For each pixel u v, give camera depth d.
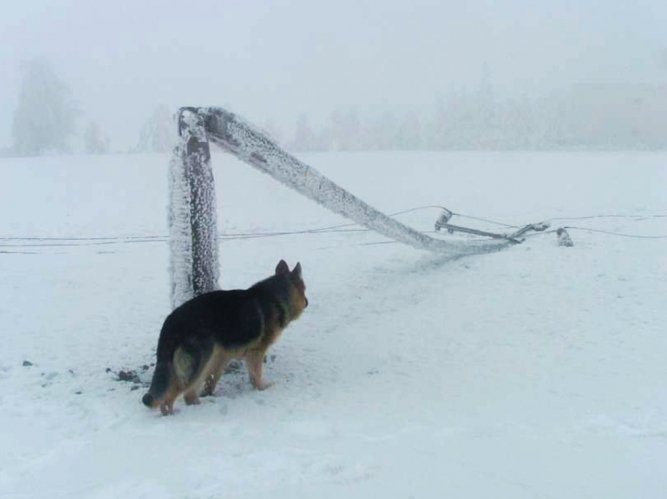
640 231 13.10
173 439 4.21
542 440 4.14
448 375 5.68
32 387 5.30
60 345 6.52
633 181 24.61
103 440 4.19
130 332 6.99
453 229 13.02
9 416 4.65
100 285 9.42
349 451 3.96
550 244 11.59
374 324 7.33
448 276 9.46
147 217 18.11
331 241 13.16
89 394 5.16
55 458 3.87
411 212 17.95
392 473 3.60
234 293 5.26
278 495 3.32
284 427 4.47
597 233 12.86
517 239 12.26
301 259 11.21
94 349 6.40
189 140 5.61
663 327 6.83
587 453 3.90
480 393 5.18
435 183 25.92
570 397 5.02
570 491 3.35
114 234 15.20
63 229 16.06
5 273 10.38
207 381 5.24
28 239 14.41
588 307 7.66
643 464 3.71
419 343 6.65
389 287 9.00
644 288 8.38
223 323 5.04
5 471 3.68
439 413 4.73
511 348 6.39
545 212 17.02
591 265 9.74
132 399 5.05
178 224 5.69
